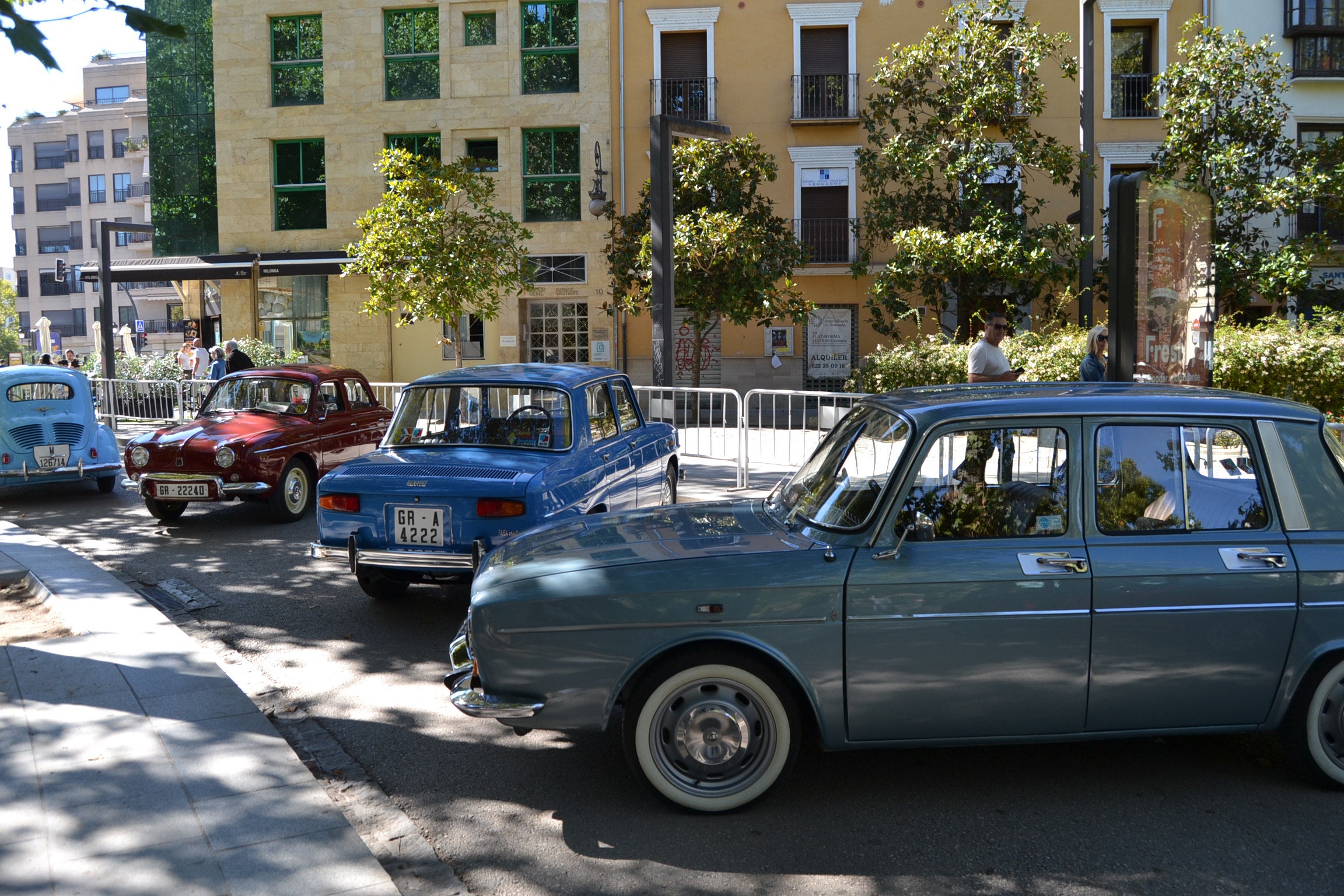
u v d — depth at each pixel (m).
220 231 26.23
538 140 25.14
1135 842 3.63
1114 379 7.91
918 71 20.62
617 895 3.32
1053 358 16.03
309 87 25.92
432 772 4.36
